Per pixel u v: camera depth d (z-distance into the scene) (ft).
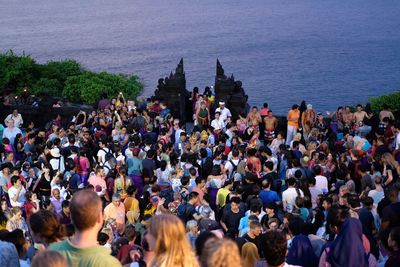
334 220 36.81
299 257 37.63
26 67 183.62
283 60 349.20
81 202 22.43
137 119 90.17
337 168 66.64
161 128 89.92
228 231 52.19
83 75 189.98
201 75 313.12
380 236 39.42
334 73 304.09
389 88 269.44
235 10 646.33
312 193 60.08
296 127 93.15
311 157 70.85
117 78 196.24
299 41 420.77
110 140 81.82
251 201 51.55
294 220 43.70
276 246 28.91
